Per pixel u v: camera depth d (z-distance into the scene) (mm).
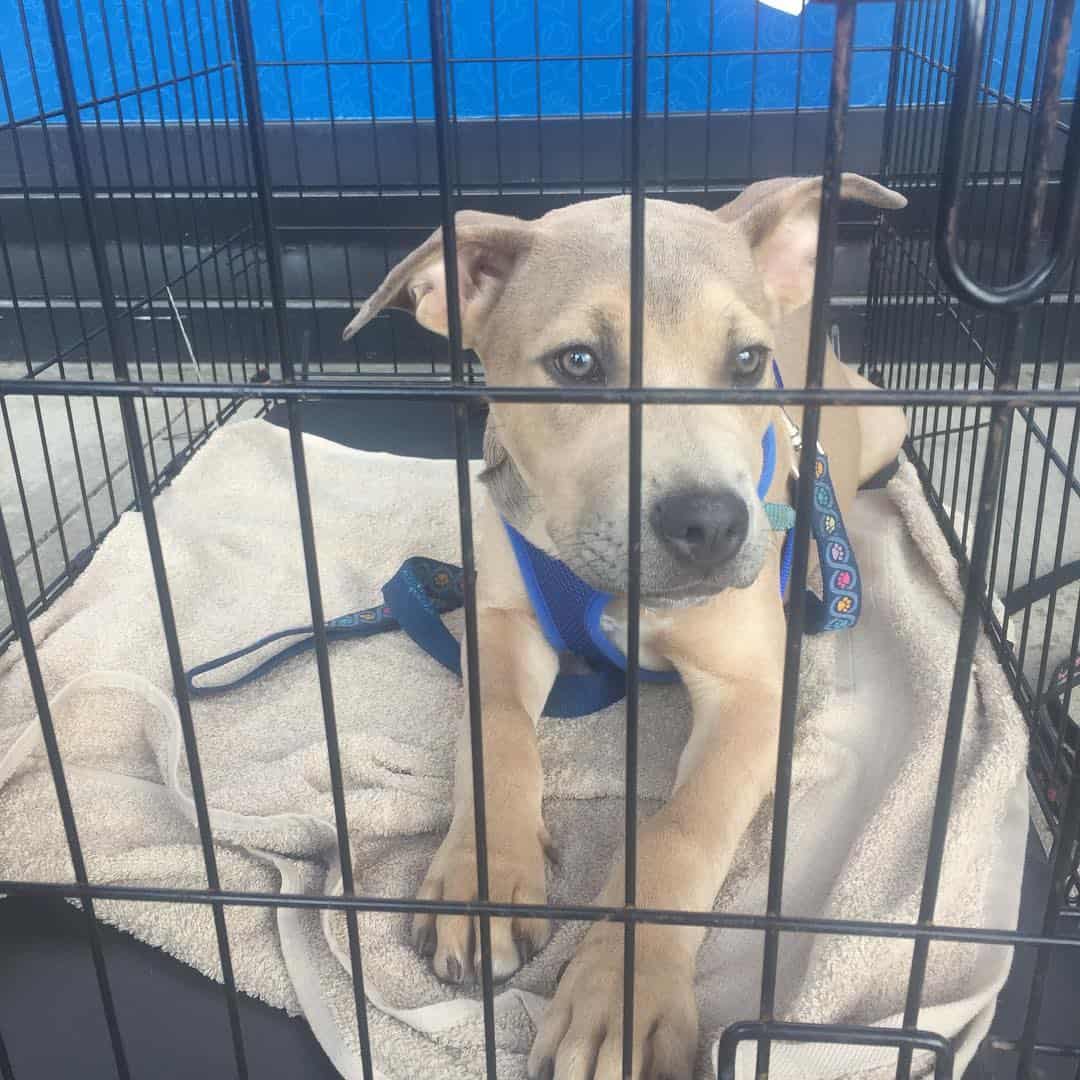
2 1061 320
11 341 1151
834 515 535
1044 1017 380
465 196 1096
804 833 442
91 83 676
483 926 301
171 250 1108
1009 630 591
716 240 420
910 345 776
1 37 1077
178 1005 390
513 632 513
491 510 514
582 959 354
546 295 402
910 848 417
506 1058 352
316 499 733
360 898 298
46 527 793
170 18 1077
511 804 413
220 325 1112
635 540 252
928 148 866
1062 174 217
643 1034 325
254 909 417
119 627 590
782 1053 343
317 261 1102
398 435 890
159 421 965
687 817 402
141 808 470
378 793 454
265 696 542
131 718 525
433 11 212
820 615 530
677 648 474
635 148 215
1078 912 405
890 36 1043
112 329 252
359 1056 359
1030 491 791
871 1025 328
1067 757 491
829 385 615
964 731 477
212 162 1102
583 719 514
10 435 590
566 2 1066
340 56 1087
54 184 637
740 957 390
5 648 588
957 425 910
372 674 554
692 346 385
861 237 1062
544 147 1096
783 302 478
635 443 245
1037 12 926
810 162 1086
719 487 346
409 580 568
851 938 371
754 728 444
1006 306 224
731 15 1054
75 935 419
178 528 690
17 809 468
